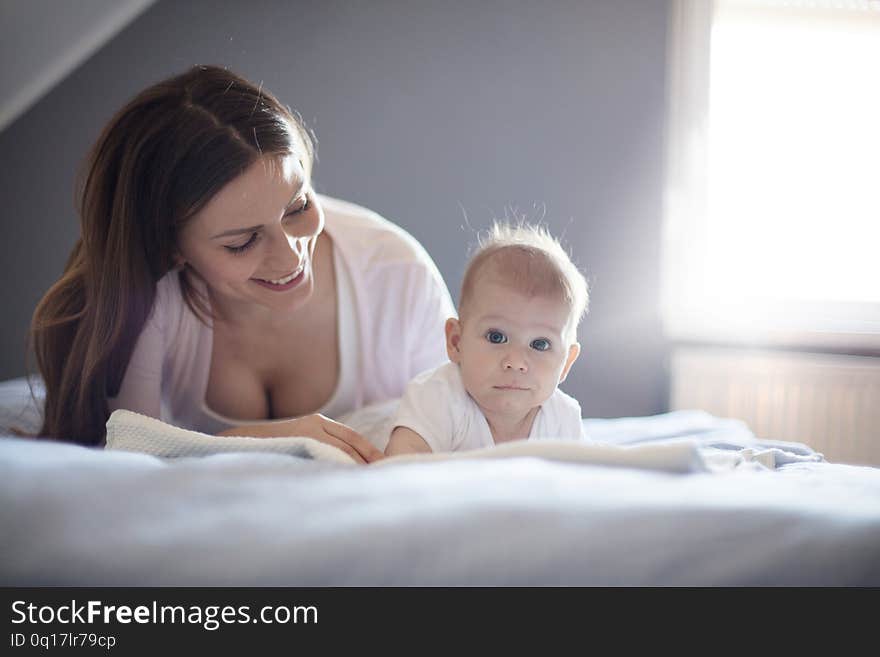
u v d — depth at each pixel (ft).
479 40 9.84
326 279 5.32
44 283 9.89
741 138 9.90
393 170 9.93
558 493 2.41
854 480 3.35
